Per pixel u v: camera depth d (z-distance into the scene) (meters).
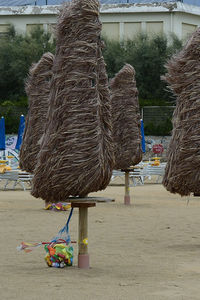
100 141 7.09
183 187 9.23
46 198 7.28
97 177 7.05
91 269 7.29
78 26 7.25
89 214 13.97
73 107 7.09
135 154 16.12
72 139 7.03
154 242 9.72
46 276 6.80
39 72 14.73
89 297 5.75
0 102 44.41
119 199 18.34
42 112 14.62
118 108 16.12
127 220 12.81
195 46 9.29
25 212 14.14
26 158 14.75
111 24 46.31
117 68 44.69
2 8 47.25
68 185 7.04
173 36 44.16
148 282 6.52
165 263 7.80
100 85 7.30
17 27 47.44
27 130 14.84
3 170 21.64
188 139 9.09
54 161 7.07
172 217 13.49
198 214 14.18
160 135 38.69
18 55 45.44
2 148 24.36
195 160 9.03
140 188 23.61
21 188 22.88
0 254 8.39
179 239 10.09
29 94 14.94
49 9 46.50
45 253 8.51
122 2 47.06
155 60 43.66
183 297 5.80
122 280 6.61
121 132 16.11
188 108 9.19
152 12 45.12
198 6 46.62
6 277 6.73
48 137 7.18
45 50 45.34
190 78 9.26
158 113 39.47
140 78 44.22
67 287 6.20
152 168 25.62
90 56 7.21
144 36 45.19
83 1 7.29
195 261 7.98
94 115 7.10
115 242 9.65
